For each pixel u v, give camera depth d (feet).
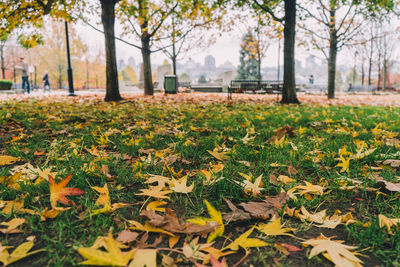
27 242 3.76
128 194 5.71
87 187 6.06
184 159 8.06
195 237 4.13
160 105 28.17
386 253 3.87
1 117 16.55
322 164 8.02
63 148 9.39
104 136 11.16
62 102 32.30
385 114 20.27
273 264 3.60
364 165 7.75
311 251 3.64
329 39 52.90
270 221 4.64
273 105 30.63
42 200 5.43
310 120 16.96
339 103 38.99
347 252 3.61
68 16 25.99
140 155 8.95
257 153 8.63
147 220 4.48
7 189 5.67
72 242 4.00
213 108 25.20
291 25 34.65
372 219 4.61
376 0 35.55
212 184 6.18
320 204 5.41
